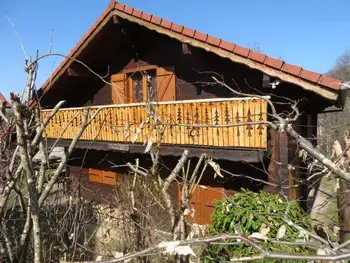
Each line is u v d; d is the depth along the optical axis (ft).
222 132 21.88
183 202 7.95
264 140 20.21
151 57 30.14
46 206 12.20
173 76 28.55
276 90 23.30
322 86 18.90
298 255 4.12
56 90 35.24
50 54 6.31
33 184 5.65
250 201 14.83
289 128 7.34
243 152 20.84
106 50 31.37
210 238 4.38
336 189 10.19
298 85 19.58
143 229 9.80
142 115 25.93
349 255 4.03
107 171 33.55
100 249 13.20
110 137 28.66
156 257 9.14
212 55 26.05
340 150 9.20
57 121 32.89
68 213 13.19
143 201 10.36
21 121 5.37
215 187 25.09
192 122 22.77
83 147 30.55
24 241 6.66
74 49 30.40
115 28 29.01
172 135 24.23
